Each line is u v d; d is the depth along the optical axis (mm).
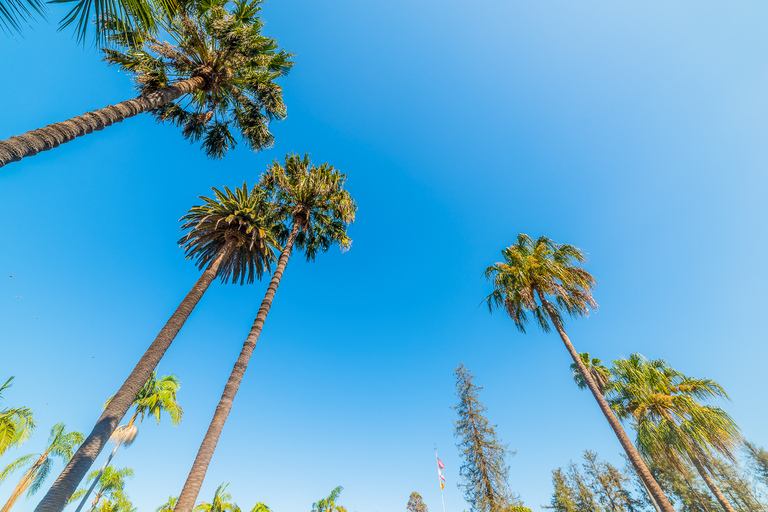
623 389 16641
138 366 9039
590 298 13797
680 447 13242
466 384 31656
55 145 5969
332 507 36844
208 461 9078
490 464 26391
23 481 23969
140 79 9453
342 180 18453
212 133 13820
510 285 15516
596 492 36031
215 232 14828
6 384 20109
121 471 36250
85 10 5324
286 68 13859
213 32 10164
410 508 52250
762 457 30281
